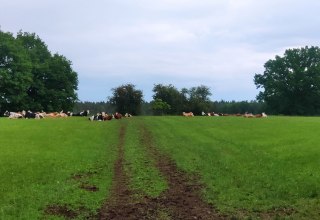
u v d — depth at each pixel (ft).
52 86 399.85
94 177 73.51
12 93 344.49
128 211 54.70
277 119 206.69
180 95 372.79
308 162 80.43
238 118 220.43
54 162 84.23
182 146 112.88
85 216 52.29
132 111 343.46
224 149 103.60
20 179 69.05
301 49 447.42
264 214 53.31
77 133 138.00
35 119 209.87
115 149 108.17
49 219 50.42
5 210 53.06
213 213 53.93
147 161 90.68
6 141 113.60
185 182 70.33
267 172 75.10
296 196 60.13
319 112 433.48
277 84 438.40
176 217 52.37
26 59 361.92
